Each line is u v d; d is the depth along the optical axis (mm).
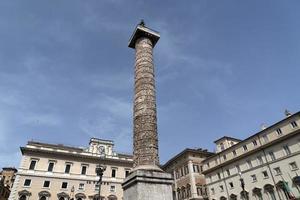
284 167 34375
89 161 50719
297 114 34406
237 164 41719
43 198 43781
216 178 45031
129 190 16016
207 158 48531
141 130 17844
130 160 53938
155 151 17250
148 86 19844
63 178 46812
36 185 44188
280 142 35812
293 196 30547
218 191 43906
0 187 50062
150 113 18578
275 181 34969
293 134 34031
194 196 44688
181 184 49438
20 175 44000
